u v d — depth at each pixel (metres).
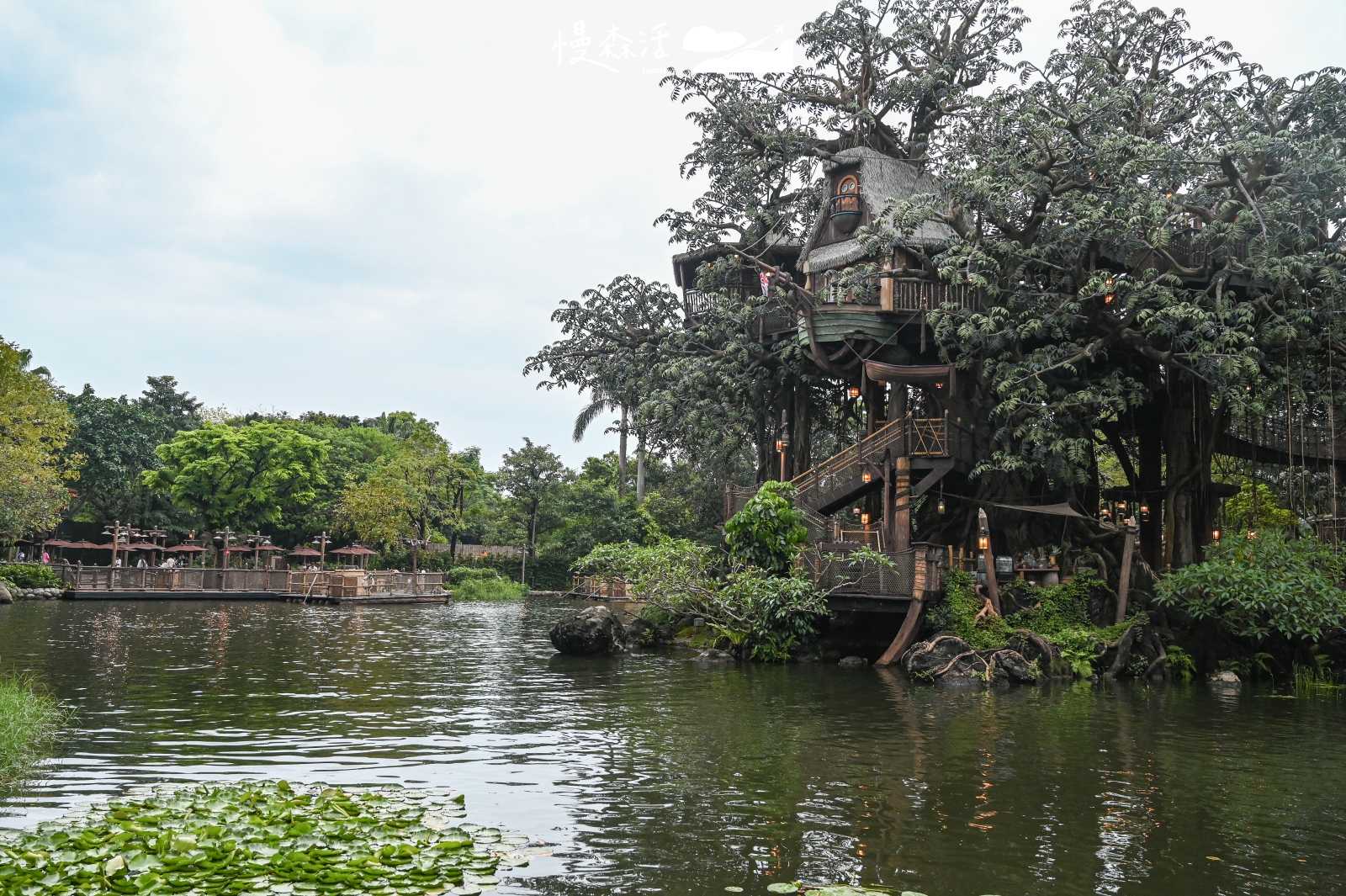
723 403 35.66
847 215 33.50
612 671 24.06
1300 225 26.73
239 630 33.12
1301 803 11.53
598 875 8.55
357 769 12.45
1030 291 27.95
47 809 10.17
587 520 71.50
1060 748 14.59
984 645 23.77
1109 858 9.38
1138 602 26.30
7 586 46.16
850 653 26.59
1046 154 26.78
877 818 10.59
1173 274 26.02
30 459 47.62
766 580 26.31
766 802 11.18
